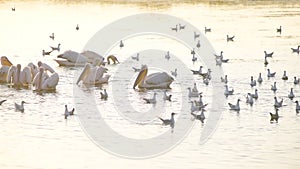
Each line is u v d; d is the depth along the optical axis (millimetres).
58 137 28812
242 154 26422
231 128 30109
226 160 25719
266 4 88188
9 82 40250
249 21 71312
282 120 31375
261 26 67375
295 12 78812
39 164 25281
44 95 36906
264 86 38969
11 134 29234
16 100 35719
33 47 55531
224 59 48375
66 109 32156
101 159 25953
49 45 56875
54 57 50812
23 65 46719
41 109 33625
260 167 24891
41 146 27562
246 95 36594
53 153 26656
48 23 72250
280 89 38125
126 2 91250
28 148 27266
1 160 25734
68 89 38469
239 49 53531
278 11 80188
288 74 42531
